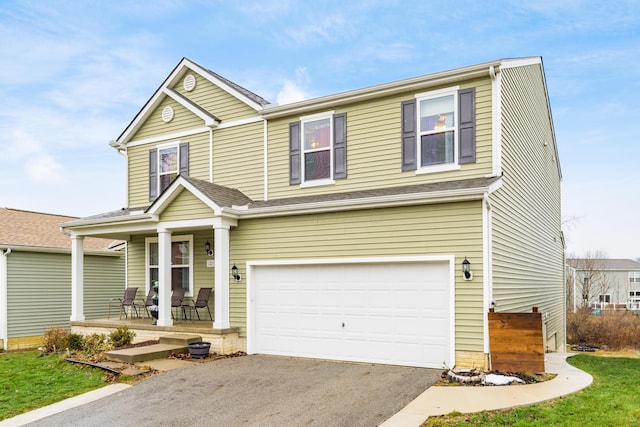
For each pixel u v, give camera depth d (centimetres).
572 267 4222
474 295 873
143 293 1494
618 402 673
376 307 981
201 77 1420
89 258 1828
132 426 661
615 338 1844
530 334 835
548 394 707
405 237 950
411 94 1083
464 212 895
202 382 850
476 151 998
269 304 1113
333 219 1038
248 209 1130
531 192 1344
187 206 1181
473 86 1012
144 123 1520
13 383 902
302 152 1222
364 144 1134
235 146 1338
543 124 1593
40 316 1669
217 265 1130
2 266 1577
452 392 727
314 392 771
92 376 919
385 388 775
